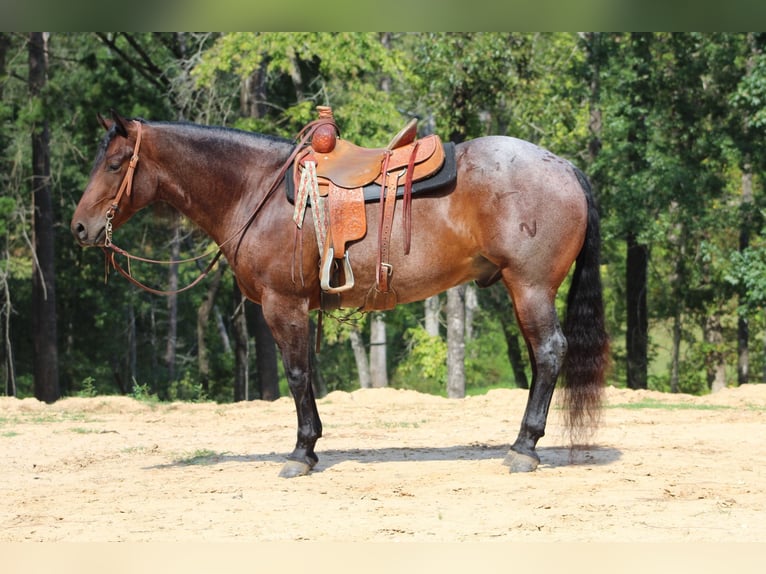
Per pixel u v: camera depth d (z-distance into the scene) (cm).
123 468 945
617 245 3111
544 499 730
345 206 806
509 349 3108
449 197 807
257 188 849
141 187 859
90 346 3681
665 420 1241
